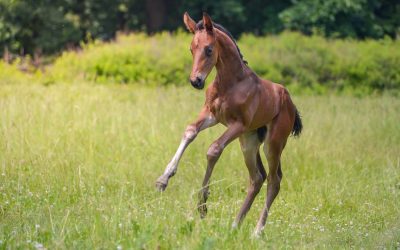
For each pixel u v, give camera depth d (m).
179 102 20.36
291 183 13.65
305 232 10.66
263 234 10.14
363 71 29.06
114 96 21.59
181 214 9.87
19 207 10.56
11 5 31.61
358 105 22.59
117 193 11.79
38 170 12.61
